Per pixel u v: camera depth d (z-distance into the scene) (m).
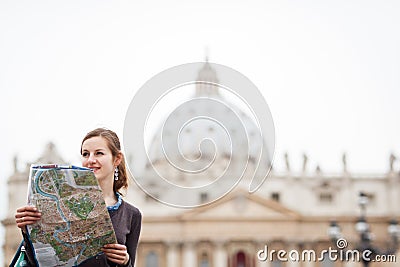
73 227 6.06
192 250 103.56
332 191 104.88
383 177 103.81
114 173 6.76
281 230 102.62
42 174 6.03
